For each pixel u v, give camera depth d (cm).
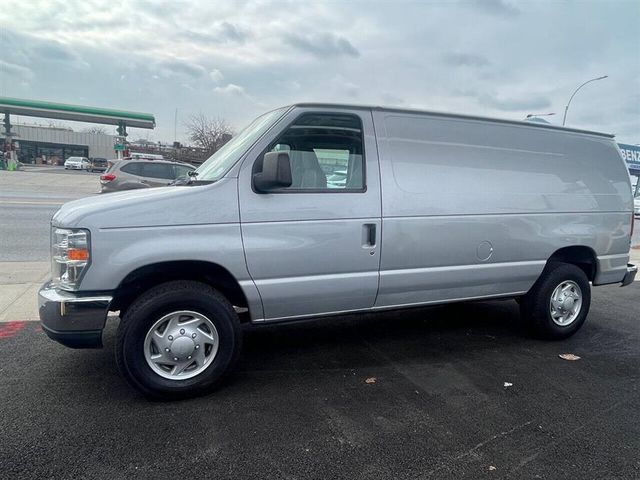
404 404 342
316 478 257
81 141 6006
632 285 795
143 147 4350
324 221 364
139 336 324
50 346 431
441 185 412
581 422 324
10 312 518
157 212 322
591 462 278
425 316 567
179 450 278
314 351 443
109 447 279
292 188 359
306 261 362
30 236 1002
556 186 475
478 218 428
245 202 342
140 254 317
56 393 344
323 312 384
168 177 1294
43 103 2966
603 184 509
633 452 289
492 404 346
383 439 296
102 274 313
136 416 315
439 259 415
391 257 393
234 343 351
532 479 261
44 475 252
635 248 1293
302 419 317
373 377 387
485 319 560
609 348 475
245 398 345
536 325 485
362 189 380
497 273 447
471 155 429
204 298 338
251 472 260
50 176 3019
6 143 3884
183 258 327
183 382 338
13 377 368
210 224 333
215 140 3975
